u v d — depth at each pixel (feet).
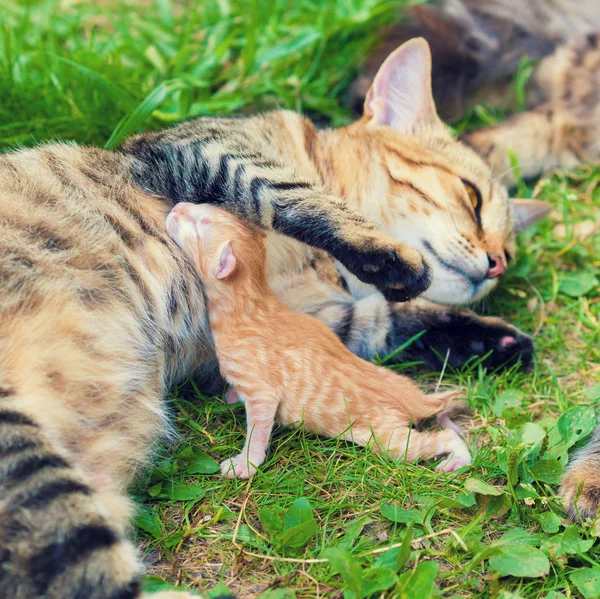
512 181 3.42
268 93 3.41
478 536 2.58
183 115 3.22
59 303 2.59
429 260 2.92
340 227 2.77
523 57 3.60
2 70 3.21
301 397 2.69
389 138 3.02
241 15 3.60
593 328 3.01
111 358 2.62
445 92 3.60
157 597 2.43
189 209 2.77
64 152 2.83
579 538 2.56
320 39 3.51
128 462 2.62
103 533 2.41
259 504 2.62
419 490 2.64
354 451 2.69
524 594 2.51
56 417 2.52
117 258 2.69
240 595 2.50
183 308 2.77
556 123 3.49
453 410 2.80
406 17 3.59
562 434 2.71
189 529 2.57
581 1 3.59
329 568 2.52
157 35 3.52
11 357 2.52
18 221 2.65
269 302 2.76
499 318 2.98
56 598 2.36
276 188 2.81
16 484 2.41
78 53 3.33
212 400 2.80
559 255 3.19
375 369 2.76
